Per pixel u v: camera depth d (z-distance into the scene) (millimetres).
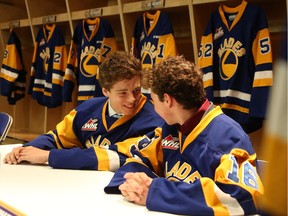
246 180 908
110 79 1436
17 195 1043
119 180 1111
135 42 2887
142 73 1438
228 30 2301
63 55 3686
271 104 349
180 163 1118
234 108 2285
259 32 2186
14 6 4621
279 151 346
